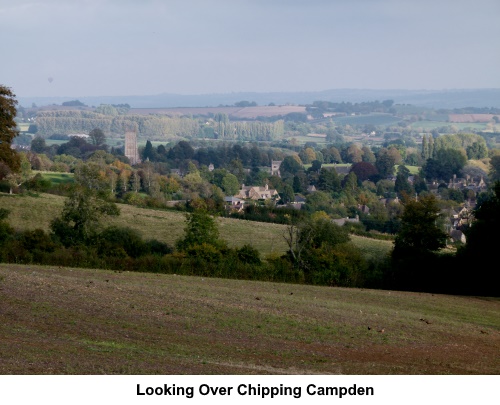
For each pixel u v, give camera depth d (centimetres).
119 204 14275
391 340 4047
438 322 5116
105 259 7688
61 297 4288
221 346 3403
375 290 7550
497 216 8381
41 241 7900
